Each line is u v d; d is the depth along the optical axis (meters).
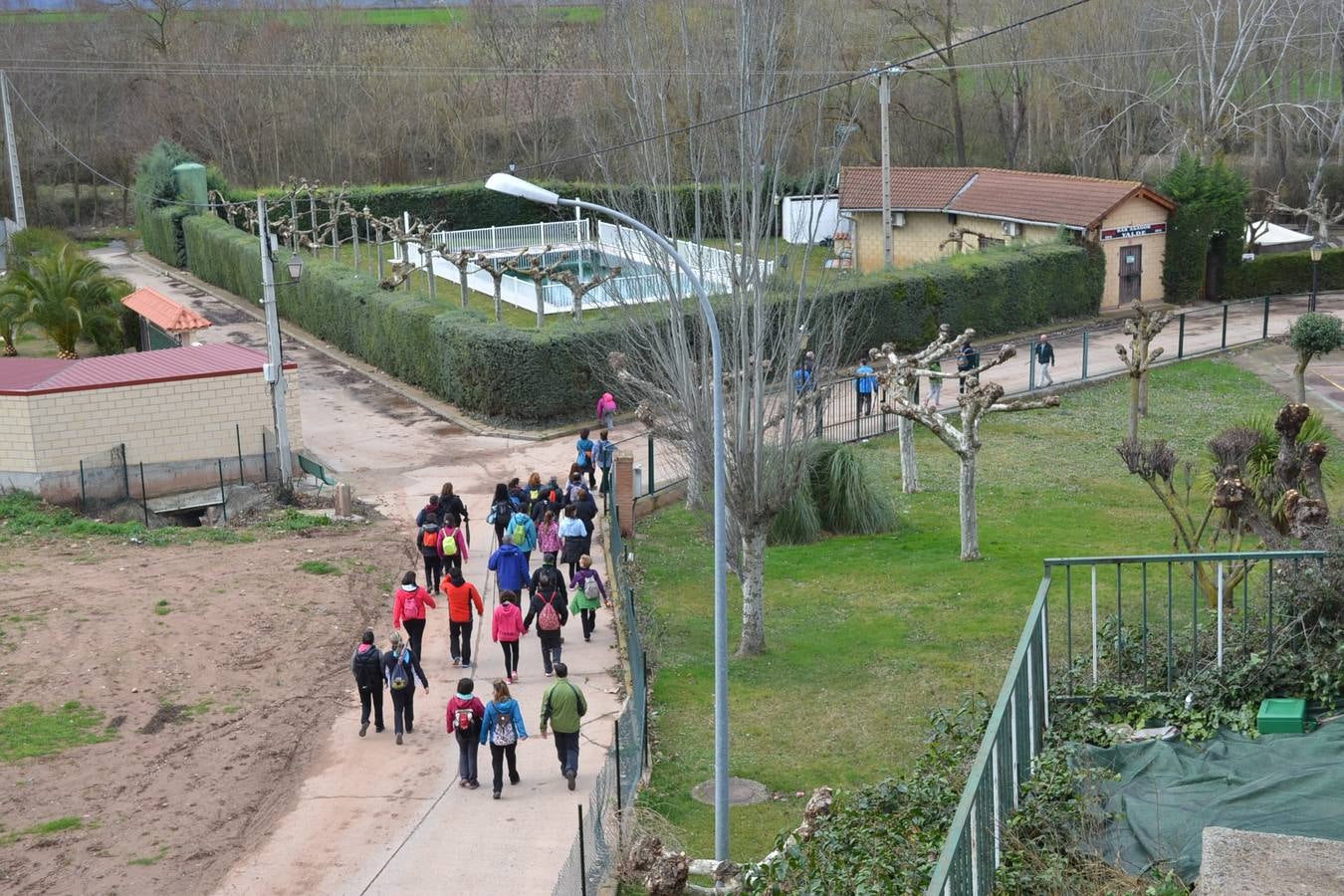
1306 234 61.16
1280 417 17.81
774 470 20.83
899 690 19.48
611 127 48.16
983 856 9.27
